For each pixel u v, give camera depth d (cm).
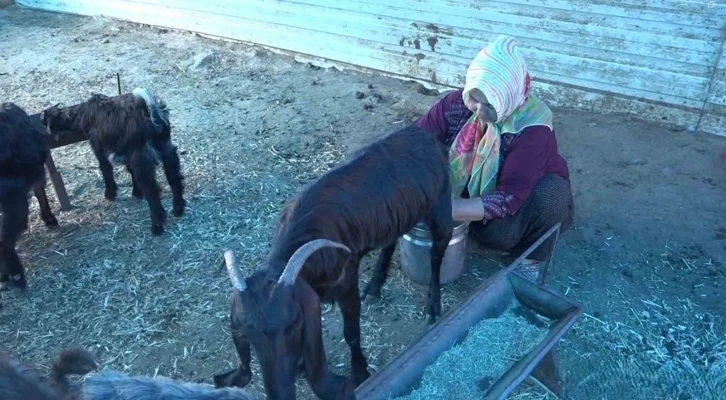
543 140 381
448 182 372
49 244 491
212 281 446
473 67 355
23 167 438
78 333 410
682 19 571
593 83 642
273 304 245
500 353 318
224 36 901
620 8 596
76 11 1059
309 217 304
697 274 439
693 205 506
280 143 622
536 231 420
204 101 726
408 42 736
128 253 478
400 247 441
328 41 798
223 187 551
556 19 634
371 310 417
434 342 308
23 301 437
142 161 473
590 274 440
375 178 333
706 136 596
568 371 370
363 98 718
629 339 389
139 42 928
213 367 382
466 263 452
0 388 254
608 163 566
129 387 279
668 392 358
